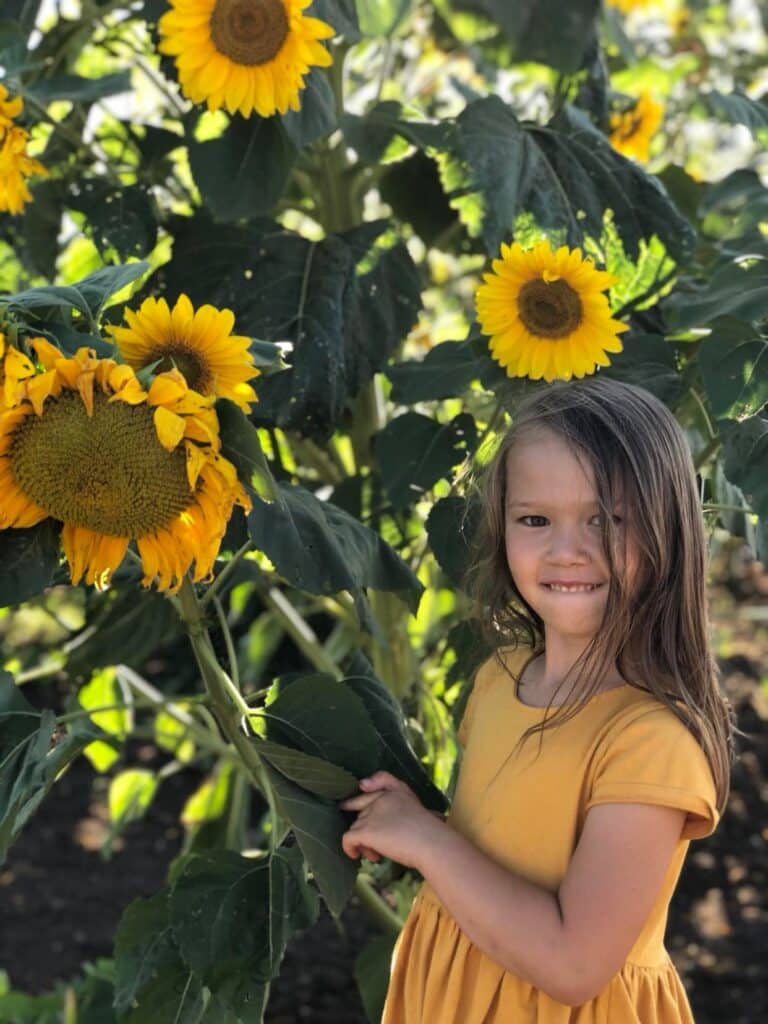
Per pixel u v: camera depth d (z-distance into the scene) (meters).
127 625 2.62
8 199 2.12
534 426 1.59
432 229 2.65
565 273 1.85
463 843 1.60
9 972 3.46
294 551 1.72
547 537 1.57
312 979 3.46
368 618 1.94
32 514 1.57
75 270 2.69
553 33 2.46
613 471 1.54
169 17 2.00
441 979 1.62
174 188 2.65
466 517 1.95
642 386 1.99
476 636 2.12
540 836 1.58
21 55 2.30
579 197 2.24
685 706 1.54
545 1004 1.55
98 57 2.78
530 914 1.50
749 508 2.16
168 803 4.48
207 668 1.79
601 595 1.56
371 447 2.49
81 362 1.47
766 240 2.29
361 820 1.69
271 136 2.19
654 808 1.49
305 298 2.19
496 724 1.69
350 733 1.80
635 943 1.54
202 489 1.52
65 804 4.48
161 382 1.45
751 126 2.49
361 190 2.53
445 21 2.95
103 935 3.66
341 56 2.36
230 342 1.55
